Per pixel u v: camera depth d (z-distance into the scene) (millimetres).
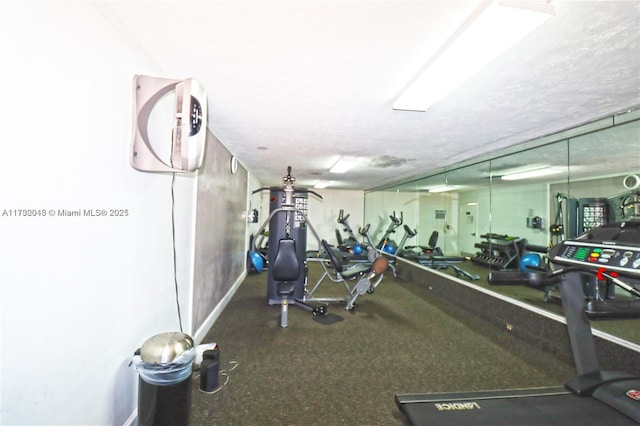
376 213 8688
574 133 2822
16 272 900
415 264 5703
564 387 1826
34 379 969
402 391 2104
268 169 5676
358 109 2320
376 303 4344
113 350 1395
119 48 1371
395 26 1266
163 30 1364
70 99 1097
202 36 1398
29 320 949
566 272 1642
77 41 1124
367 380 2238
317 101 2180
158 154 1803
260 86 1942
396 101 2070
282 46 1461
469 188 5832
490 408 1638
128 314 1523
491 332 3266
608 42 1364
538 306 3039
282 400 1972
